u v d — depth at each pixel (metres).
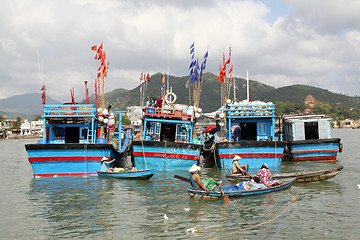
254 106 26.20
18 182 19.97
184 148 22.84
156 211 12.73
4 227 11.12
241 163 23.55
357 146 51.25
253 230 10.58
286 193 15.46
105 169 20.91
